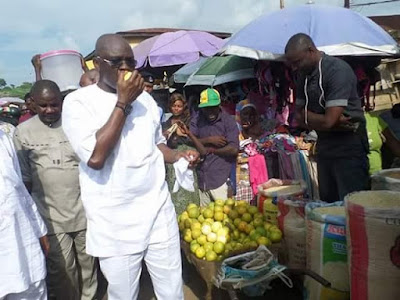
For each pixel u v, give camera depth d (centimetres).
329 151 356
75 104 216
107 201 220
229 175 445
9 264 219
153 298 384
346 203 237
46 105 310
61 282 337
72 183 323
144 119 228
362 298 229
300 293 353
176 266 242
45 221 323
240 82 686
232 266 310
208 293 347
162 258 236
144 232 227
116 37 213
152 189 229
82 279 358
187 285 397
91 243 227
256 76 614
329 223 276
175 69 1081
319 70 333
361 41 494
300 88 360
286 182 414
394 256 213
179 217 411
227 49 524
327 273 281
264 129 548
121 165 218
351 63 562
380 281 219
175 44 931
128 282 230
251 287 321
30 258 234
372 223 216
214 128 436
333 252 276
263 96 591
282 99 564
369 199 237
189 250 374
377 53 491
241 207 394
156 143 265
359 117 341
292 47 335
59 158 319
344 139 346
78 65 429
